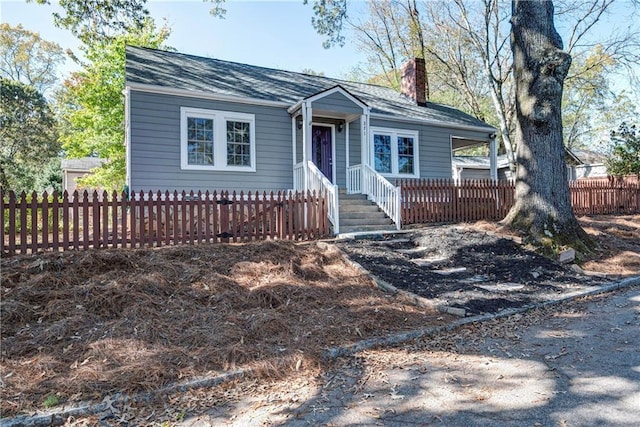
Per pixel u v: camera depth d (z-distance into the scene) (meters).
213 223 7.85
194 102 10.73
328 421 2.70
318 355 3.70
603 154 28.77
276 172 11.82
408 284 6.17
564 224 8.62
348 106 11.51
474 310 5.23
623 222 12.75
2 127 24.16
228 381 3.26
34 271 5.09
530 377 3.33
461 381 3.29
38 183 25.11
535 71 9.01
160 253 6.12
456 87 26.42
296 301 5.01
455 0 21.92
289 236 8.68
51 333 3.79
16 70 34.38
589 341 4.17
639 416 2.66
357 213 10.55
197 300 4.80
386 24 27.03
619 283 6.73
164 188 10.28
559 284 6.66
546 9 9.03
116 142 18.09
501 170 26.03
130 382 3.07
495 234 9.02
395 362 3.71
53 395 2.91
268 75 14.05
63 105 30.41
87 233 6.81
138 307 4.39
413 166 14.34
